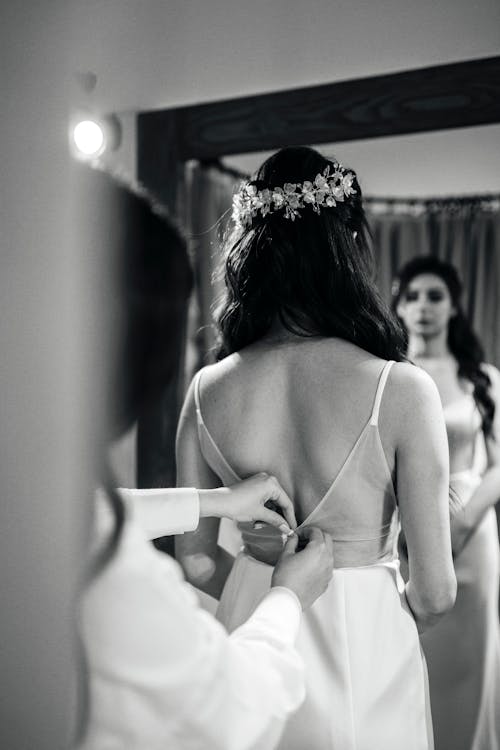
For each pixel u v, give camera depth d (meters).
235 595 1.27
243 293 1.26
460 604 2.49
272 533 1.25
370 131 2.15
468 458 2.61
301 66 2.21
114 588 0.71
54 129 0.80
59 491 0.75
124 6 2.31
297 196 1.21
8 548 0.78
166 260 0.77
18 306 0.77
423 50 2.07
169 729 0.75
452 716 2.47
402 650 1.20
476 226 3.29
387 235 3.41
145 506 1.16
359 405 1.12
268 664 0.86
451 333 2.82
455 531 2.51
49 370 0.76
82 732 0.74
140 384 0.75
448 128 2.07
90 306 0.75
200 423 1.28
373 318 1.20
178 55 2.32
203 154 2.36
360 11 2.12
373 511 1.18
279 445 1.20
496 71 2.00
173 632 0.74
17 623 0.78
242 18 2.24
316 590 1.11
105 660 0.72
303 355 1.18
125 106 2.38
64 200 0.76
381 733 1.16
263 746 0.85
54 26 0.81
